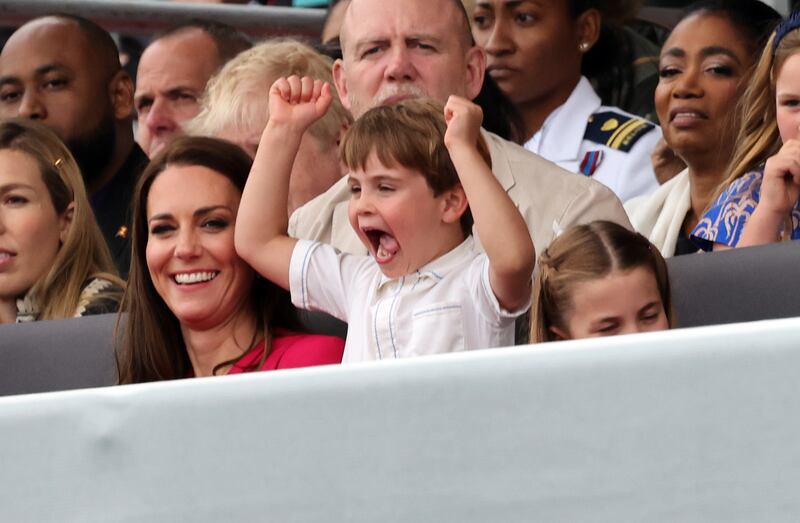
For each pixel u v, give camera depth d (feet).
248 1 62.23
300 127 35.04
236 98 47.91
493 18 53.67
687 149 48.73
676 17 56.03
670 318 30.35
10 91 56.44
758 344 14.60
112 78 56.75
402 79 44.42
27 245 45.52
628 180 52.65
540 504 14.98
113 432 15.97
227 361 34.50
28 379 34.22
